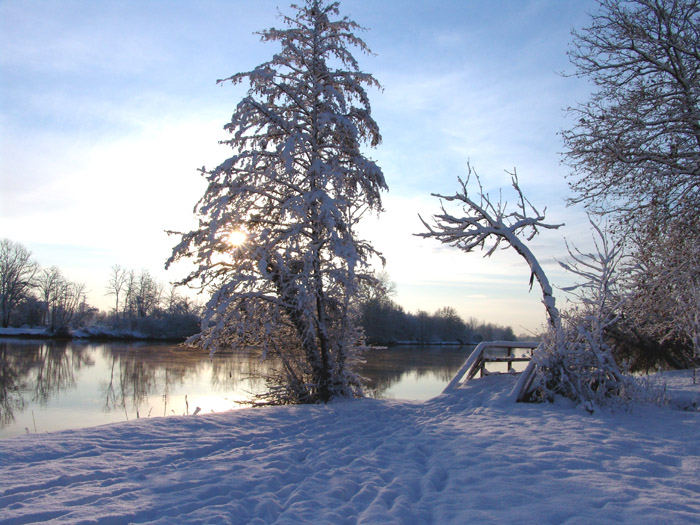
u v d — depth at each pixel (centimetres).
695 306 1236
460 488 527
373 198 1433
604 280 1109
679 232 1354
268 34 1379
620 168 1395
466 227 1354
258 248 1270
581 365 1048
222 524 425
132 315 8812
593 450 670
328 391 1348
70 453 672
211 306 1240
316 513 458
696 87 1316
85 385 2555
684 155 1308
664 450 670
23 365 3547
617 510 449
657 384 1183
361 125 1442
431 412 1064
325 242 1331
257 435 836
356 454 698
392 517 441
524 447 697
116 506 467
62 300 8900
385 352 5256
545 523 427
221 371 3145
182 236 1345
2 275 7844
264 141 1381
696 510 450
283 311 1392
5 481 538
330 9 1417
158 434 812
